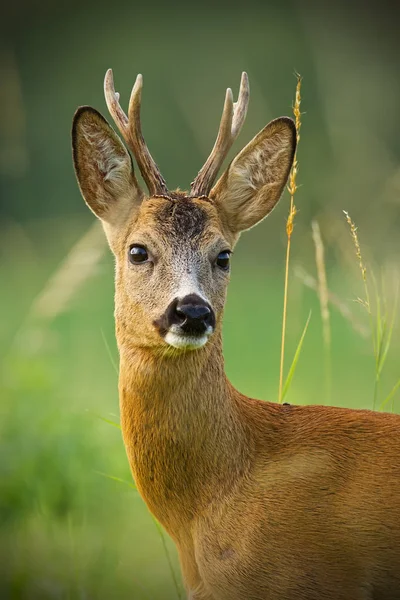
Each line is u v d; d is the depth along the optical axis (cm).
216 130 3078
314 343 1980
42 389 1369
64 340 2011
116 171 986
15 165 2602
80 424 1313
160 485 934
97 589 1125
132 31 3491
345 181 2489
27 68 3488
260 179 1020
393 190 1883
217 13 3453
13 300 2233
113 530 1252
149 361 927
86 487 1255
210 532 919
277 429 953
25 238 2516
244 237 2578
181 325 895
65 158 3200
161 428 927
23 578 1130
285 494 911
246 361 1867
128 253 954
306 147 2667
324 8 3275
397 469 915
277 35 3362
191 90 3234
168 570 1170
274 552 901
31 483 1249
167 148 3147
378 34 3216
